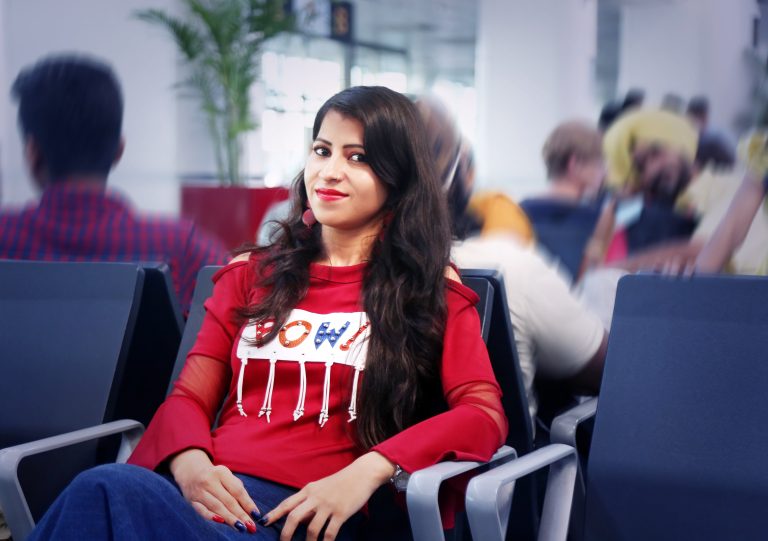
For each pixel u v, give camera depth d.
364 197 1.58
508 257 1.83
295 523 1.35
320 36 8.30
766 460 1.50
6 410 1.86
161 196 6.96
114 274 1.88
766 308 1.58
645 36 7.14
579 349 1.85
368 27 8.95
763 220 2.93
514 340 1.71
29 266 1.94
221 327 1.66
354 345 1.53
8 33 6.66
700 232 3.51
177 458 1.49
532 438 1.79
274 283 1.62
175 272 2.12
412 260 1.57
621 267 3.26
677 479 1.55
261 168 7.53
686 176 3.59
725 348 1.58
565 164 3.70
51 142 2.02
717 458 1.53
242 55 6.44
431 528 1.32
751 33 6.41
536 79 8.04
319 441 1.51
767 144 3.43
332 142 1.59
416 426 1.46
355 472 1.39
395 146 1.58
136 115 7.16
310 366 1.53
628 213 3.62
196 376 1.63
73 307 1.88
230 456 1.50
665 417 1.59
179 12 7.09
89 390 1.83
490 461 1.48
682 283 1.65
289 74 7.86
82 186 2.09
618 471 1.59
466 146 1.99
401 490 1.46
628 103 3.87
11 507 1.47
